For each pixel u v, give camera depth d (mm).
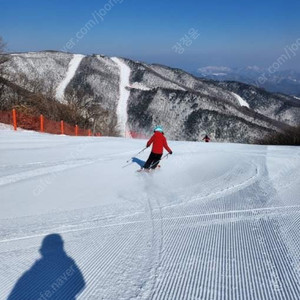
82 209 6344
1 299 3355
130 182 8547
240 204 6703
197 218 5848
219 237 4973
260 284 3641
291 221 5680
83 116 43219
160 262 4156
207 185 8297
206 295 3426
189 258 4266
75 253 4418
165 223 5590
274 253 4422
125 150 14078
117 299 3361
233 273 3881
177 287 3580
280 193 7559
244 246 4645
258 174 9656
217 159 12336
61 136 19281
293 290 3520
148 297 3393
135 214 6062
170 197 7223
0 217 5859
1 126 22750
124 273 3887
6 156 11875
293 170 10281
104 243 4746
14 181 8438
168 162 11523
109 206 6539
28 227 5371
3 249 4535
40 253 4418
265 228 5352
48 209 6324
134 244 4711
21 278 3771
